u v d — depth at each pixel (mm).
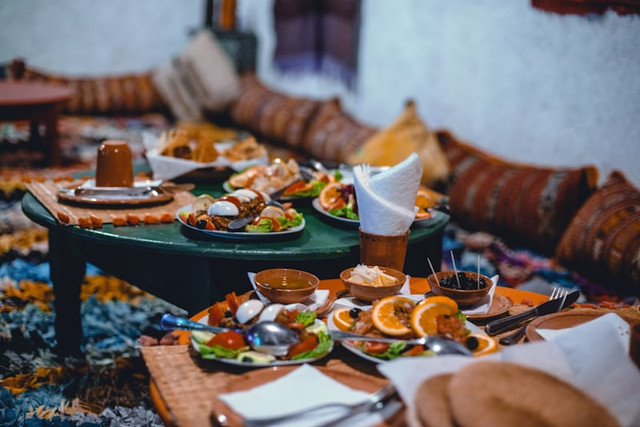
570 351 1214
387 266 1896
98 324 3100
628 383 1162
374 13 5406
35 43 7340
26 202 2430
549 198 3598
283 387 1227
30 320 3061
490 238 3930
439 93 4852
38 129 5746
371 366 1399
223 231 2096
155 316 3236
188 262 2125
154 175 2727
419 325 1438
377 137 4578
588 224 3281
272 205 2293
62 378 2613
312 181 2615
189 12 8016
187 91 6941
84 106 7125
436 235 2475
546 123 4020
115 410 2416
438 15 4766
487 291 1666
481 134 4516
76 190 2404
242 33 7105
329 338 1434
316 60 6199
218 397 1188
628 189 3322
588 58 3703
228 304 1631
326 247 2061
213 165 2715
